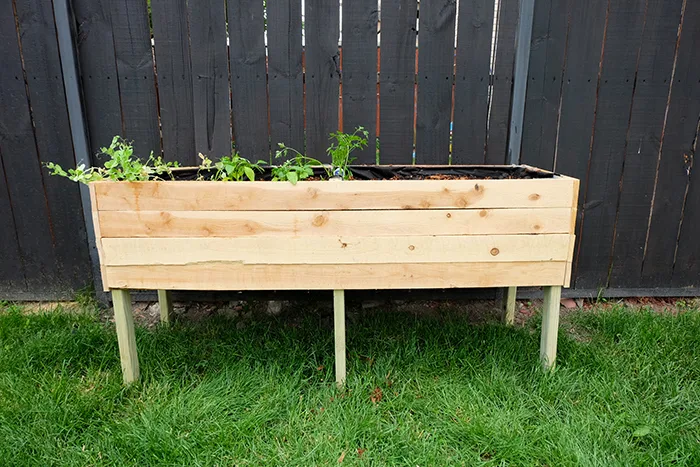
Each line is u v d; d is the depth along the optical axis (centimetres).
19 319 230
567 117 245
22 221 248
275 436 157
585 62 238
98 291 255
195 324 236
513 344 209
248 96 235
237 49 229
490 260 178
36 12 223
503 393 177
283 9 226
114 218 171
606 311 247
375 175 211
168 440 150
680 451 149
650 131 248
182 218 171
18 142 238
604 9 232
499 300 264
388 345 211
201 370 199
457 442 154
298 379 186
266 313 257
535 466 145
